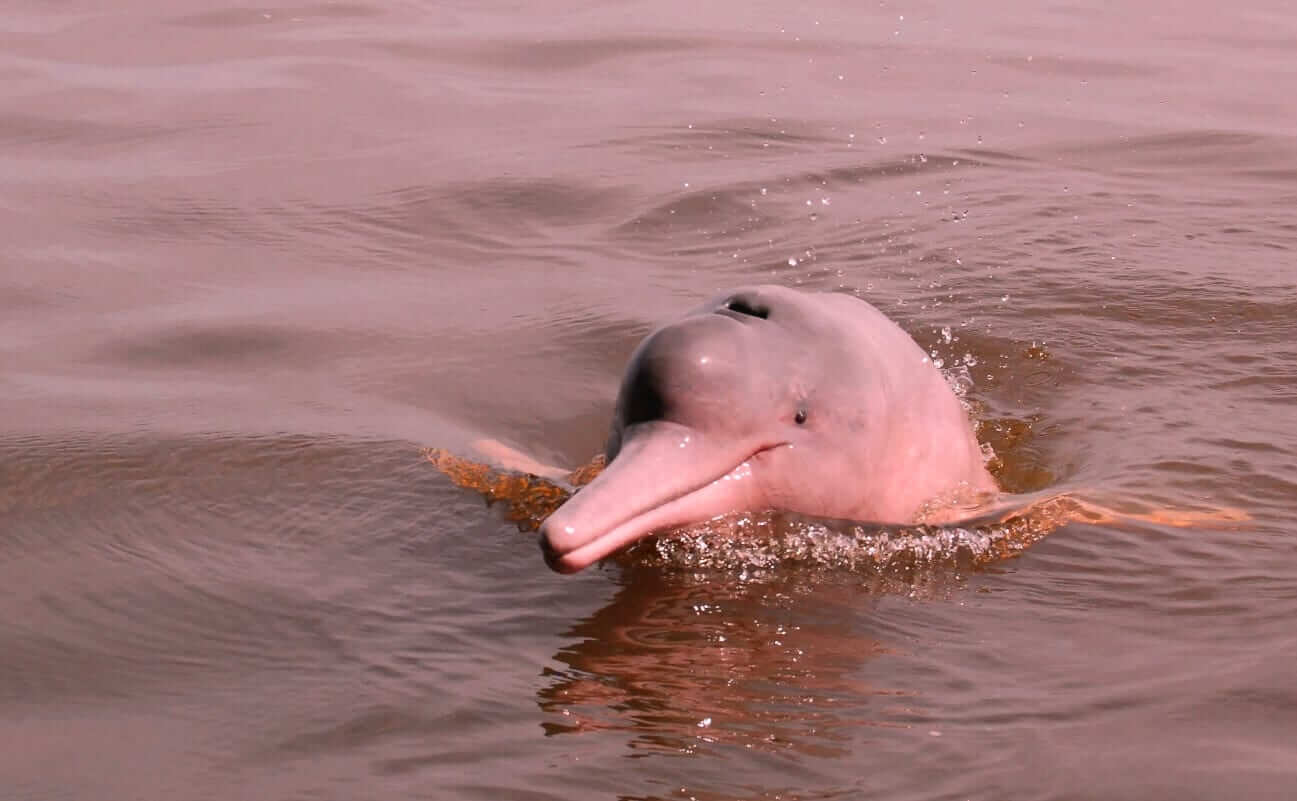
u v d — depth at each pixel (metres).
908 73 67.25
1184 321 40.41
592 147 56.19
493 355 37.44
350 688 21.95
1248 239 47.50
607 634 23.66
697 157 55.44
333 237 46.91
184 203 49.56
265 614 24.42
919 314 41.16
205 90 62.50
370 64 66.62
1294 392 35.59
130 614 24.44
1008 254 46.09
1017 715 20.95
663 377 25.72
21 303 40.62
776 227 48.59
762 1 79.31
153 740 20.61
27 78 63.50
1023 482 31.55
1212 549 26.80
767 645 23.33
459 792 19.06
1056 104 63.28
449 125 58.75
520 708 21.30
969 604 24.80
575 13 76.50
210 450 31.06
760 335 26.61
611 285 43.06
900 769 19.56
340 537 27.36
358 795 19.03
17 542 27.09
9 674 22.53
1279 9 80.25
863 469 27.17
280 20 73.62
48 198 49.62
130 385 35.12
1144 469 30.86
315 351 37.62
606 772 19.50
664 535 26.16
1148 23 76.94
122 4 75.38
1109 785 19.14
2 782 19.62
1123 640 23.36
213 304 41.00
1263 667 22.23
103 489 29.17
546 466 30.88
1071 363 37.69
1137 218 49.75
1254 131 60.00
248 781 19.47
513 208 49.84
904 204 51.03
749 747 20.16
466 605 24.72
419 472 30.14
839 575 25.77
